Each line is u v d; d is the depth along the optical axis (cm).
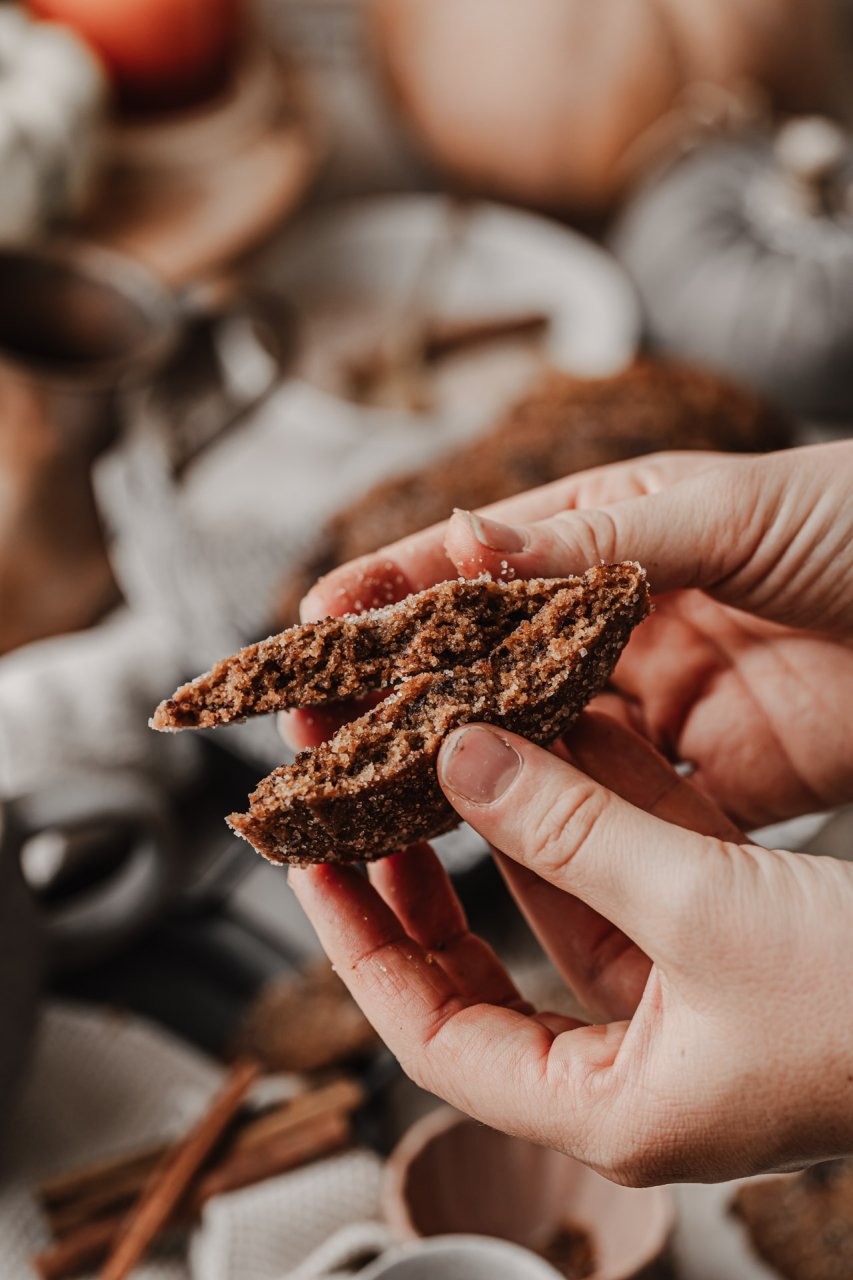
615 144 87
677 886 42
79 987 61
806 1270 55
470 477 65
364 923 47
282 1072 58
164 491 67
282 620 64
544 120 86
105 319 69
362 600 50
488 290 84
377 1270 49
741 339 80
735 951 42
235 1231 54
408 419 73
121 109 80
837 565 50
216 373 73
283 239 87
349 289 83
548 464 66
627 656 55
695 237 82
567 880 43
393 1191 53
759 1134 43
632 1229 53
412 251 85
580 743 51
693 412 69
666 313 82
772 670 55
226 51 81
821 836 66
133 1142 57
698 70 88
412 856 50
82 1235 54
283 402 73
